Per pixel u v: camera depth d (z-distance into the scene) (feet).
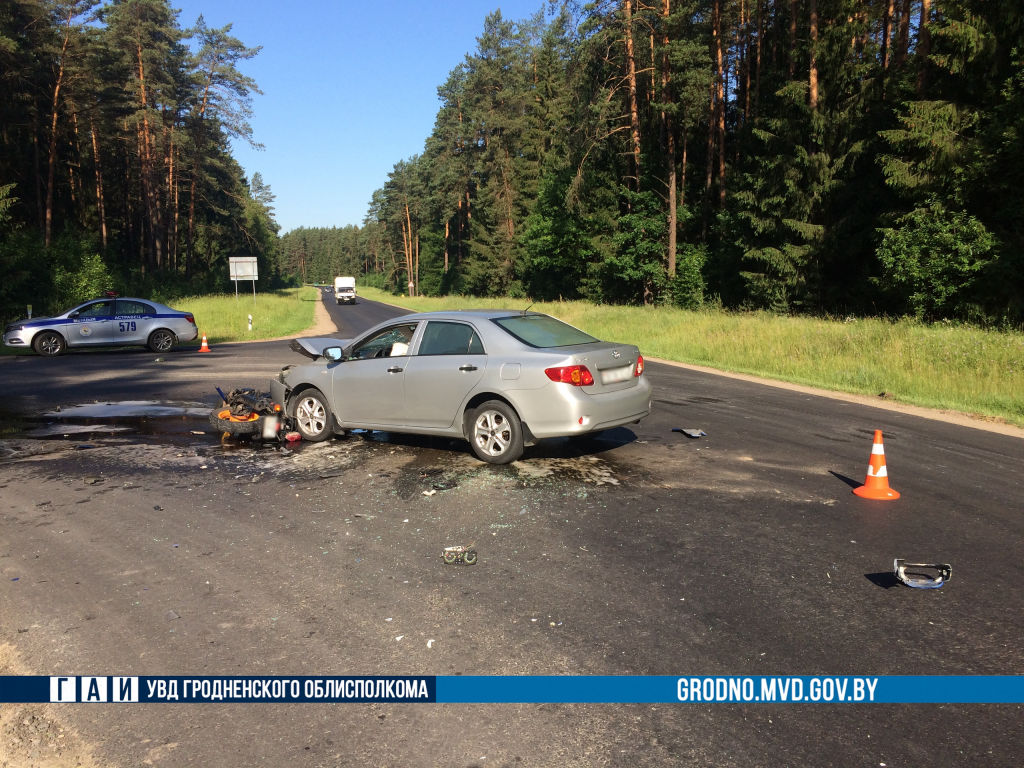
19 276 119.75
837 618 12.57
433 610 12.96
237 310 123.54
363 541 16.38
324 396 26.58
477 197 262.26
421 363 24.12
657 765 8.84
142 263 190.70
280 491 20.42
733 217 112.37
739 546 15.97
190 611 12.96
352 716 9.95
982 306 70.03
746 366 53.21
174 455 24.95
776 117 101.19
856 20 95.35
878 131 85.25
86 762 9.02
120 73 161.07
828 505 19.02
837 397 38.50
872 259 91.86
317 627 12.35
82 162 188.75
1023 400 34.86
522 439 22.36
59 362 57.67
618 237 125.08
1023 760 8.88
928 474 22.26
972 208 74.13
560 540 16.35
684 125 127.34
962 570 14.65
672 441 26.86
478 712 10.00
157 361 57.67
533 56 221.25
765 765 8.81
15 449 26.04
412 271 369.09
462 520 17.76
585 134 121.39
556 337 23.73
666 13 107.45
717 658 11.29
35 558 15.48
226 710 10.09
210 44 183.21
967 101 78.74
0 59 134.92
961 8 73.20
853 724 9.66
